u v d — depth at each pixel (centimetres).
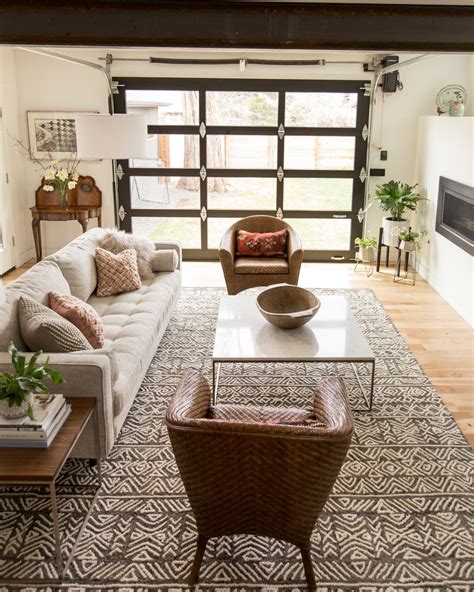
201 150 698
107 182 700
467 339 497
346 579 245
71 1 119
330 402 254
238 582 243
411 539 268
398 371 436
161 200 714
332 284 639
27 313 320
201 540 242
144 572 248
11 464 236
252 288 568
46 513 283
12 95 660
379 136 691
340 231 724
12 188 666
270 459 214
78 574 246
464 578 246
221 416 277
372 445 342
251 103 683
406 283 648
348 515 283
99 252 469
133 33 122
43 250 724
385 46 122
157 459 327
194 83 672
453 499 296
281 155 700
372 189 707
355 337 387
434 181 630
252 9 120
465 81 672
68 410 272
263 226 603
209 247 730
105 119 476
